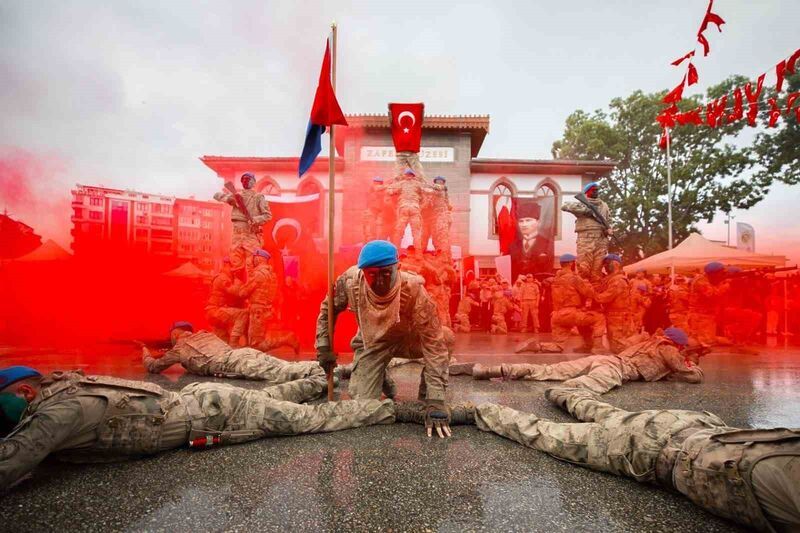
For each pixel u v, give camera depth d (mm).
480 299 18266
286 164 23219
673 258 14352
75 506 2059
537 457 2820
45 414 2197
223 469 2551
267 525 1887
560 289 9172
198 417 2865
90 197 16594
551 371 5648
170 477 2424
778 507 1709
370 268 3209
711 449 2008
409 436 3262
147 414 2645
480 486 2352
